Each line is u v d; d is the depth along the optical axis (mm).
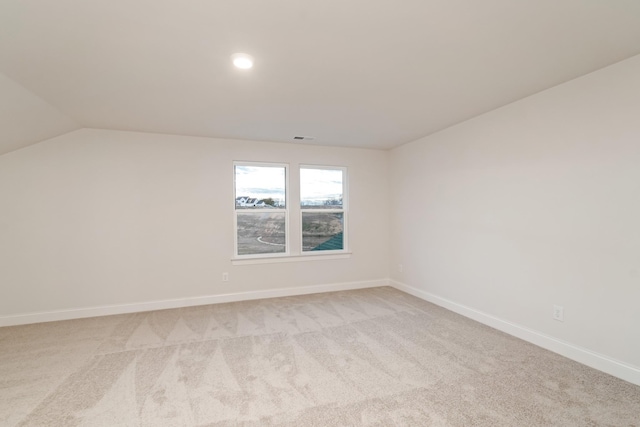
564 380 2168
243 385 2145
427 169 4125
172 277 3906
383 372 2305
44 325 3291
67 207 3512
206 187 4055
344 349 2689
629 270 2127
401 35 1781
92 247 3598
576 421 1751
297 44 1864
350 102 2854
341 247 4898
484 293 3271
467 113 3215
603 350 2273
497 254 3107
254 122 3441
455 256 3658
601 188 2266
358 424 1751
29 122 2934
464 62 2127
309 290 4566
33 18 1577
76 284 3539
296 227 4539
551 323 2619
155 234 3840
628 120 2113
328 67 2170
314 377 2242
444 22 1658
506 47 1933
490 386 2111
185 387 2123
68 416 1823
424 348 2697
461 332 3047
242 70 2195
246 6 1501
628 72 2104
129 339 2918
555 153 2562
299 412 1858
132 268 3746
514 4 1508
